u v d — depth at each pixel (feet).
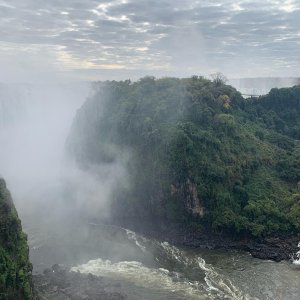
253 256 267.59
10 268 187.32
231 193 303.68
